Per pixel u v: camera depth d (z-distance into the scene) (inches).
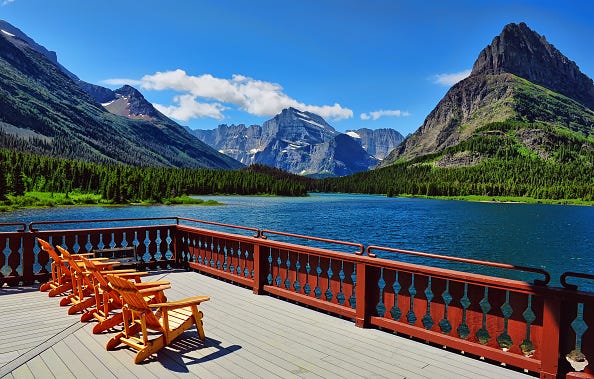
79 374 170.4
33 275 321.7
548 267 1393.9
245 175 7564.0
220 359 187.0
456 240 1979.6
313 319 244.8
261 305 272.2
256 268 299.1
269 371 175.2
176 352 194.4
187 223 2615.7
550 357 165.6
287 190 7470.5
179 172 6943.9
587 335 161.3
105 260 284.2
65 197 4077.3
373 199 7249.0
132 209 3690.9
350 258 234.8
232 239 320.8
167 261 390.3
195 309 206.2
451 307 198.8
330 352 196.4
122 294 191.5
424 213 3828.7
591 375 159.9
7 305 266.2
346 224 2573.8
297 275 274.8
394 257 1438.2
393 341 211.2
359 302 231.8
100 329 216.4
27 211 3186.5
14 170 3804.1
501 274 1230.9
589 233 2440.9
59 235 332.8
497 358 181.0
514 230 2578.7
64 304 265.0
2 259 310.8
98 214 2972.4
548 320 166.7
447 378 170.7
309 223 2620.6
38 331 219.1
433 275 201.8
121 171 5265.8
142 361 183.6
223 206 4343.0
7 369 174.2
